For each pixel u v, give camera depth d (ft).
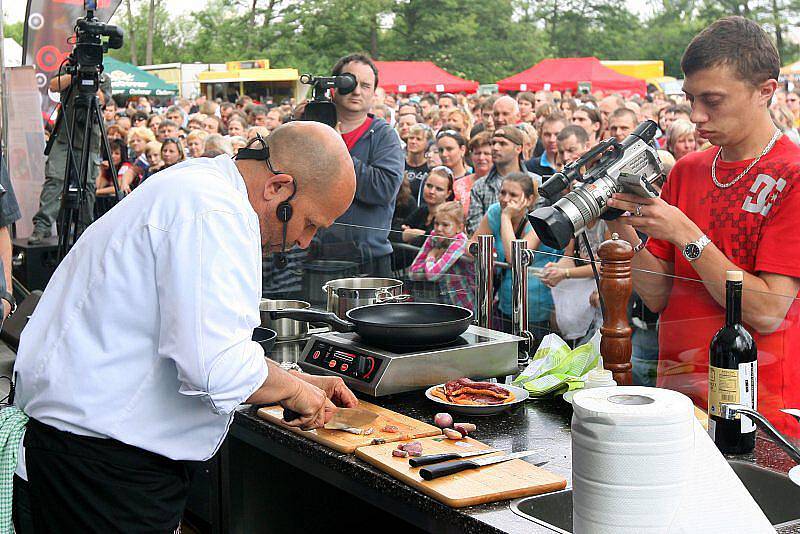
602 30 117.08
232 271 5.22
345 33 108.06
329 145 5.77
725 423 5.75
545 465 5.74
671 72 113.91
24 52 18.97
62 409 5.59
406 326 7.11
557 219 6.69
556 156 17.10
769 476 5.49
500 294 8.39
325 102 12.25
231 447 7.63
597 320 7.34
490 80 114.21
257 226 5.51
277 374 5.82
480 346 7.45
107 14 19.36
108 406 5.55
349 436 6.24
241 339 5.22
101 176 23.71
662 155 12.67
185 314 5.11
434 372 7.22
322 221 5.88
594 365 7.21
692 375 6.86
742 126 7.09
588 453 4.13
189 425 5.72
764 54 6.88
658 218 6.86
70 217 14.35
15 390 5.97
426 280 9.21
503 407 6.77
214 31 112.37
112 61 47.19
